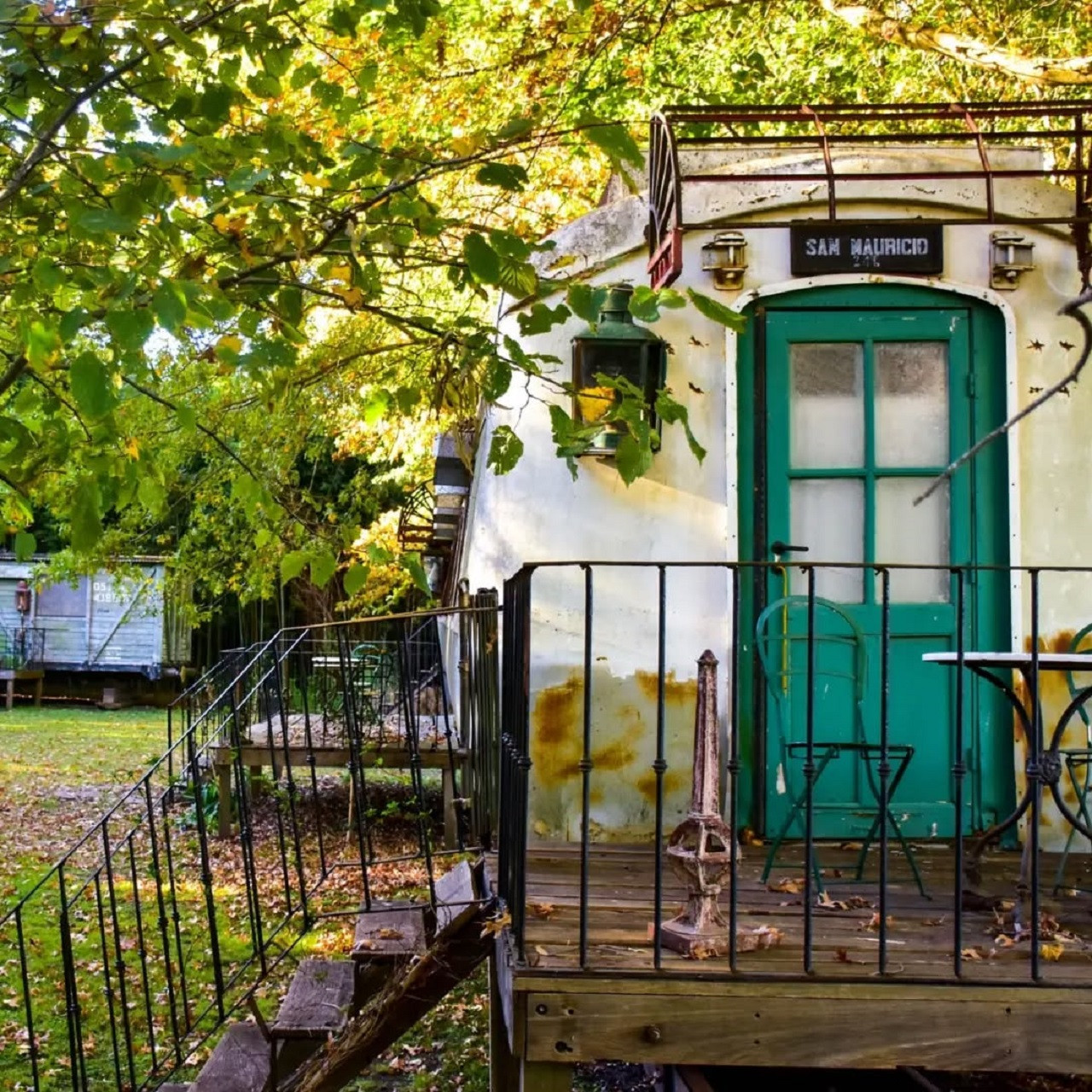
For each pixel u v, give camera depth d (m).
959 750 3.61
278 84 4.17
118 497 3.70
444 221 3.76
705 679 3.95
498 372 3.84
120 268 3.24
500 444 3.84
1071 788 5.53
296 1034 4.57
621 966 3.61
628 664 5.60
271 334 3.96
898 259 5.59
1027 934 4.09
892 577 5.66
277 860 10.62
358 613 15.70
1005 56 5.97
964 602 5.62
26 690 27.69
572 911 4.33
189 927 8.73
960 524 5.64
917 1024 3.54
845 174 5.29
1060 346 5.61
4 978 7.79
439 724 11.73
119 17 3.53
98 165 3.57
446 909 4.90
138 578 14.38
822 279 5.64
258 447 8.47
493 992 5.23
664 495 5.63
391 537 14.12
